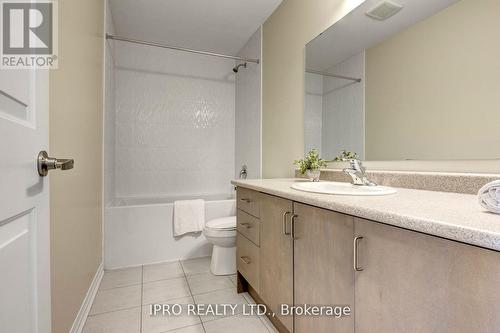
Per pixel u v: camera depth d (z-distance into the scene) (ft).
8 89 1.68
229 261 6.68
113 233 7.02
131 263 7.20
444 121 3.50
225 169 10.84
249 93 9.18
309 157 5.50
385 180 4.30
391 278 2.18
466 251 1.67
